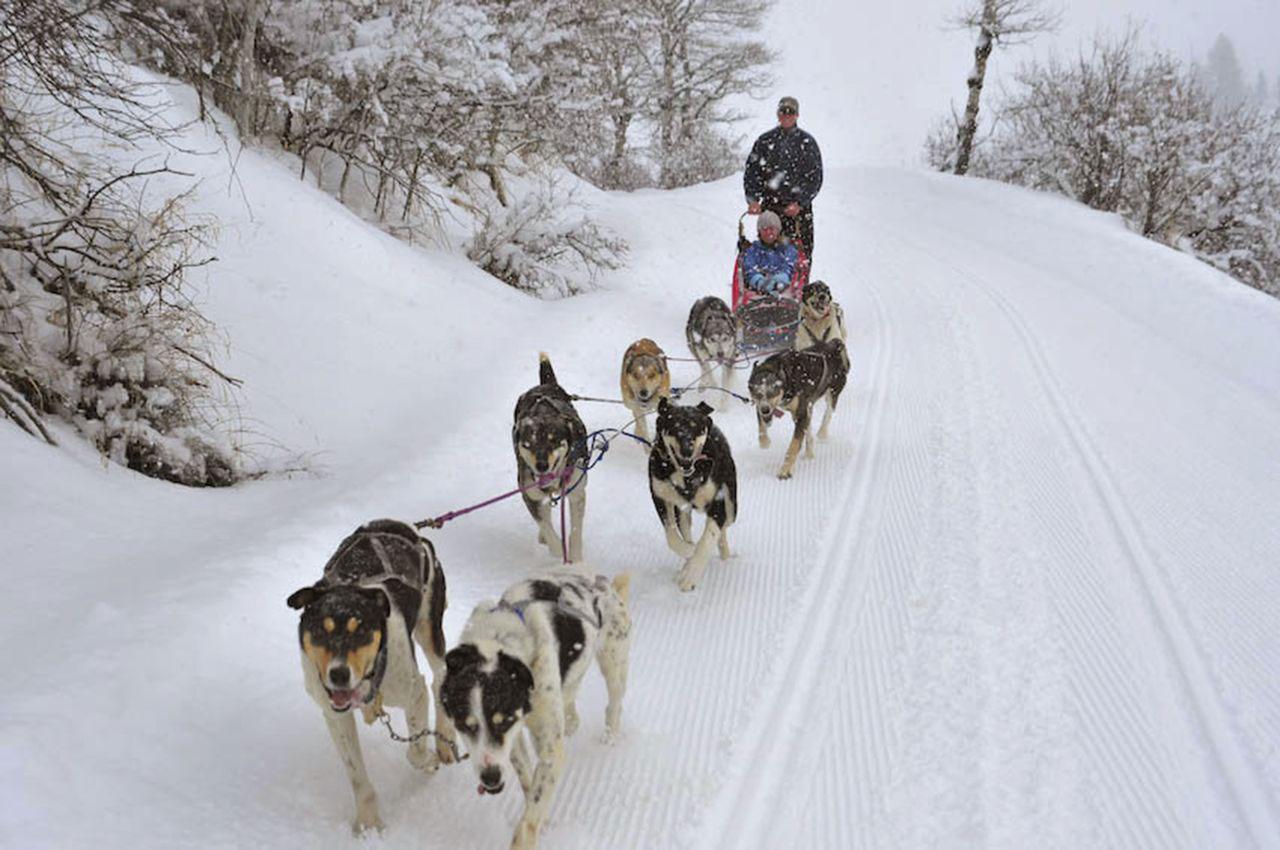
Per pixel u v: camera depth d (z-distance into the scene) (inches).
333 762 159.8
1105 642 200.8
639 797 157.5
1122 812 150.6
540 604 149.8
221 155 393.1
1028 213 837.2
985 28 1120.2
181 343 274.4
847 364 339.0
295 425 296.4
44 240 273.0
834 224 866.1
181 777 145.3
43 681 149.0
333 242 399.5
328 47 463.8
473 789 159.5
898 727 174.2
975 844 144.8
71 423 255.4
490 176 625.3
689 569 229.1
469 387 354.6
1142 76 860.6
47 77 261.6
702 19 1232.2
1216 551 244.1
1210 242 822.5
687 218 785.6
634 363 326.6
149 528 218.8
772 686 189.3
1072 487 287.6
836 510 277.6
